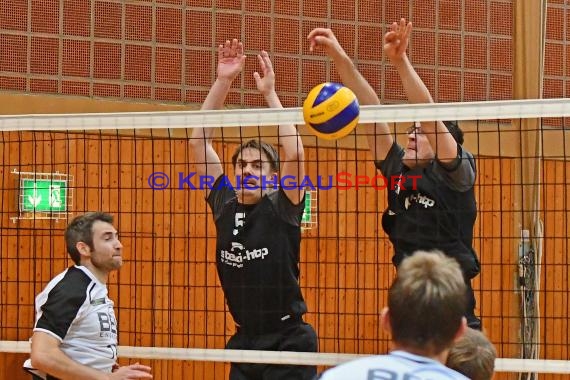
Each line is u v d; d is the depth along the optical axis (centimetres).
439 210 964
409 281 461
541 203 1842
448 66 1831
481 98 1848
